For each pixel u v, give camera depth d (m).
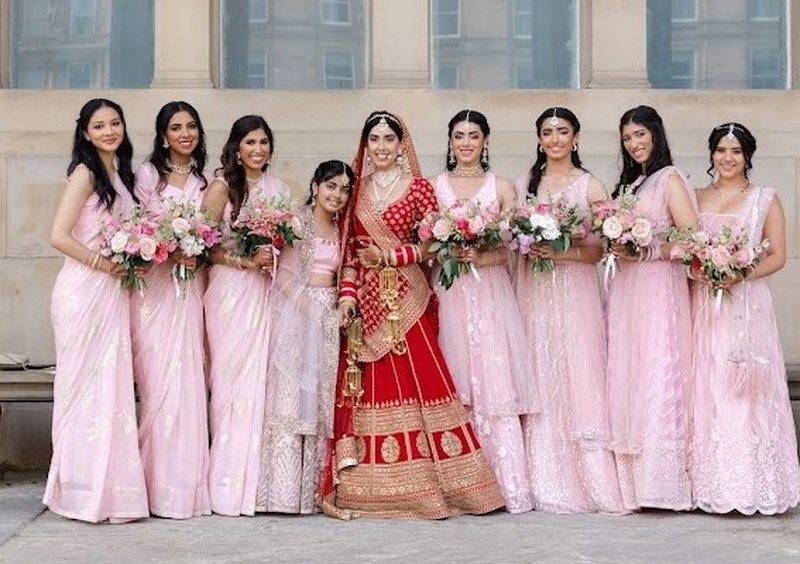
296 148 8.88
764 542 6.16
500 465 6.90
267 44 9.30
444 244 6.79
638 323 6.90
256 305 6.91
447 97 9.00
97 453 6.61
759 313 6.91
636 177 7.23
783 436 6.91
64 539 6.23
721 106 9.02
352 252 6.96
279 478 6.78
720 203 7.06
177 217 6.67
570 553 5.90
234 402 6.85
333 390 6.86
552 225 6.76
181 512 6.71
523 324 7.07
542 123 7.07
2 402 7.99
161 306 6.82
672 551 5.95
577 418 6.95
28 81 9.23
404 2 9.05
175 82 8.95
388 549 5.98
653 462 6.79
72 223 6.67
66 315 6.68
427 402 6.81
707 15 9.37
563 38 9.38
